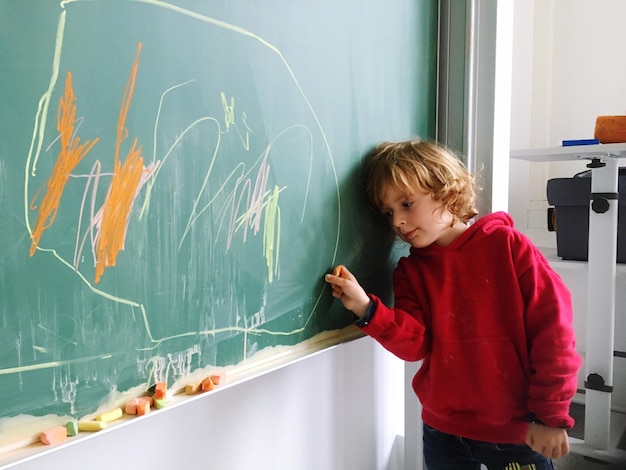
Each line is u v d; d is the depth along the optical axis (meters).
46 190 0.49
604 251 1.48
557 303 0.82
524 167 2.15
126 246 0.55
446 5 1.05
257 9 0.67
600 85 2.00
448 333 0.86
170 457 0.77
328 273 0.82
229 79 0.64
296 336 0.77
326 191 0.80
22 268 0.47
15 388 0.48
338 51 0.80
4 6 0.45
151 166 0.57
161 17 0.56
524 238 0.87
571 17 2.03
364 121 0.86
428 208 0.83
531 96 2.13
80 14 0.50
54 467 0.64
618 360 1.93
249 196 0.68
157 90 0.56
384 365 1.23
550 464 0.91
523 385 0.85
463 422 0.88
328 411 1.07
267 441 0.93
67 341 0.51
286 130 0.72
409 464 1.24
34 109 0.47
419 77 1.00
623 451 1.55
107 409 0.55
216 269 0.65
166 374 0.60
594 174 1.47
